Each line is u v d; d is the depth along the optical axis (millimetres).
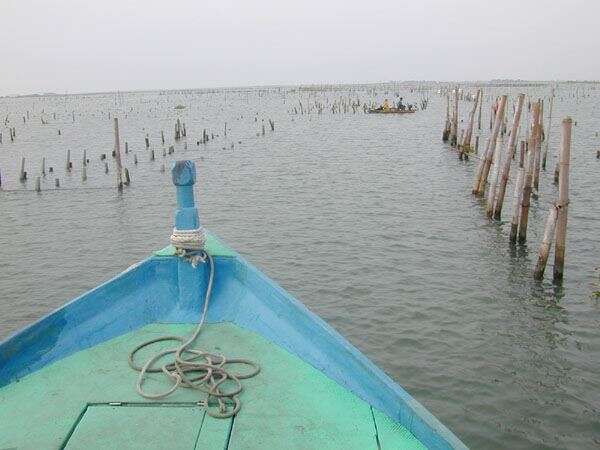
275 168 39062
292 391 5086
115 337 6156
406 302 15500
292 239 21844
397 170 36594
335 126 70812
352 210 26078
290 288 16781
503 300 15422
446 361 12406
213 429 4484
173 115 106062
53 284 17953
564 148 15336
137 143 57625
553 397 10992
